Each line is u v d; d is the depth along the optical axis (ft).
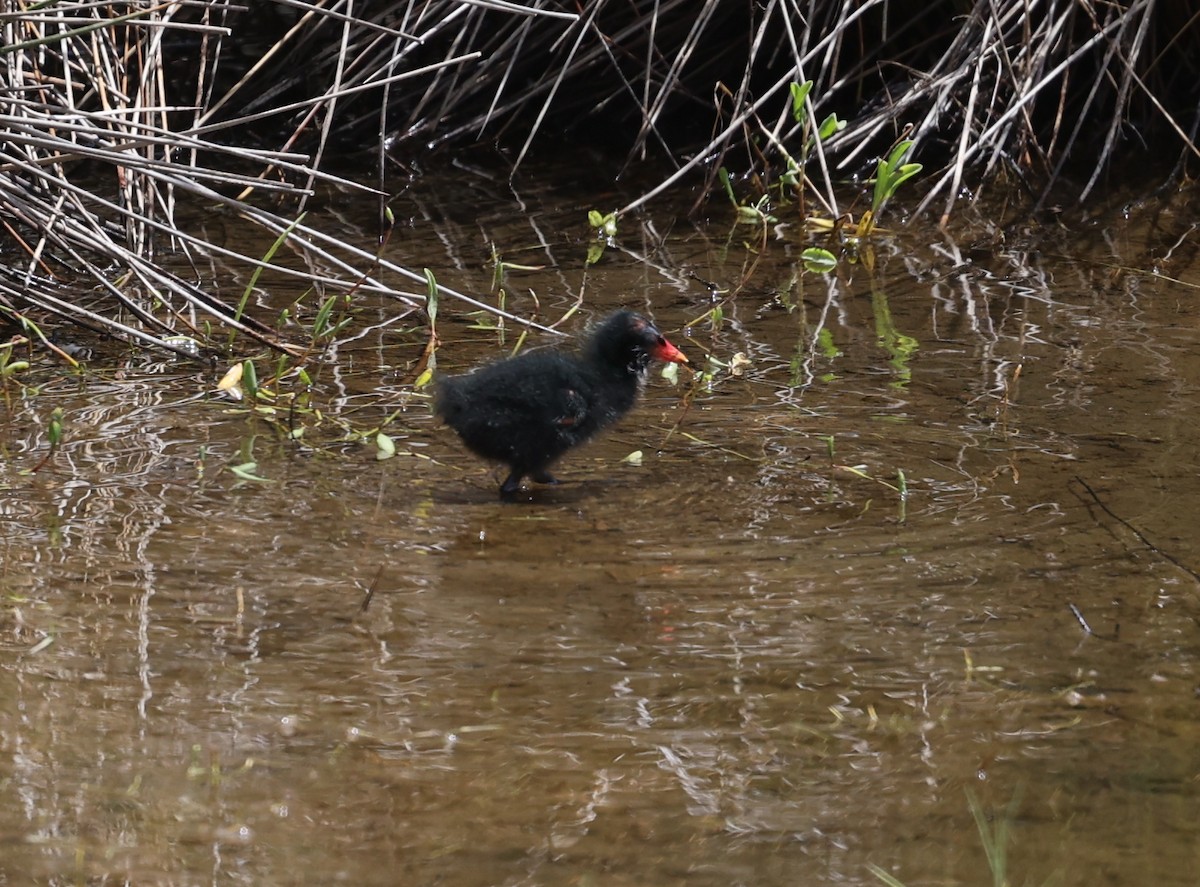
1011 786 21.01
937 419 35.60
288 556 28.19
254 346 41.63
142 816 20.18
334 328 40.32
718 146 63.52
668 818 20.30
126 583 26.86
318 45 66.95
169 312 44.34
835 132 60.44
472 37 63.10
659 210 56.65
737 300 46.14
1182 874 19.02
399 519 30.12
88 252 48.91
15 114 43.83
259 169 61.21
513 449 31.24
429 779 21.09
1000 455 33.19
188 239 40.93
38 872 18.95
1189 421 35.01
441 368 39.93
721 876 19.04
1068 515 29.89
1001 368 39.19
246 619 25.59
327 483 32.01
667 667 24.11
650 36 62.39
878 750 21.89
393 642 24.85
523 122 67.72
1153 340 41.19
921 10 64.28
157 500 30.76
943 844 19.76
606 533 29.45
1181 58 63.21
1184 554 28.07
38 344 41.34
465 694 23.26
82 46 52.90
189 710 22.71
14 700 22.93
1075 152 61.82
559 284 47.80
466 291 46.88
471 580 27.25
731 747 21.97
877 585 26.94
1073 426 34.86
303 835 19.81
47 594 26.40
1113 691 23.40
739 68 67.31
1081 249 50.57
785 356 40.68
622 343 34.24
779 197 58.34
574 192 59.16
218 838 19.74
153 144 40.91
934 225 54.08
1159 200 55.62
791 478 32.22
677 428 35.50
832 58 63.62
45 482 31.58
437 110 66.64
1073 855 19.43
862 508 30.48
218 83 66.23
